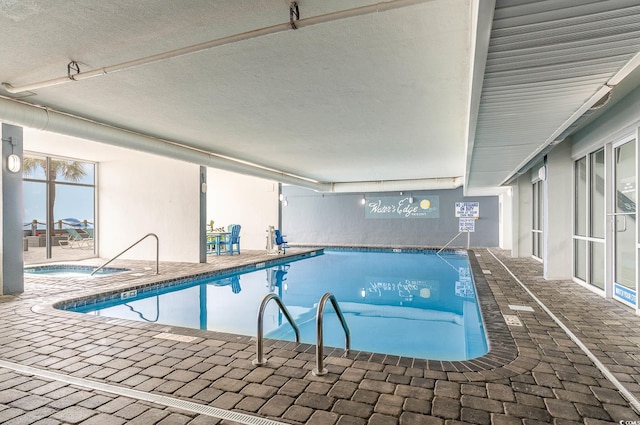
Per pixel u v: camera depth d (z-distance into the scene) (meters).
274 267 10.48
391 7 2.34
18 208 5.66
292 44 3.08
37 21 2.74
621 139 4.75
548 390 2.39
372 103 4.68
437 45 3.11
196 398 2.32
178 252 9.71
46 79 3.89
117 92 4.27
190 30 2.89
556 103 3.02
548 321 4.00
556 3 1.65
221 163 8.46
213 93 4.30
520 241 10.29
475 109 3.09
